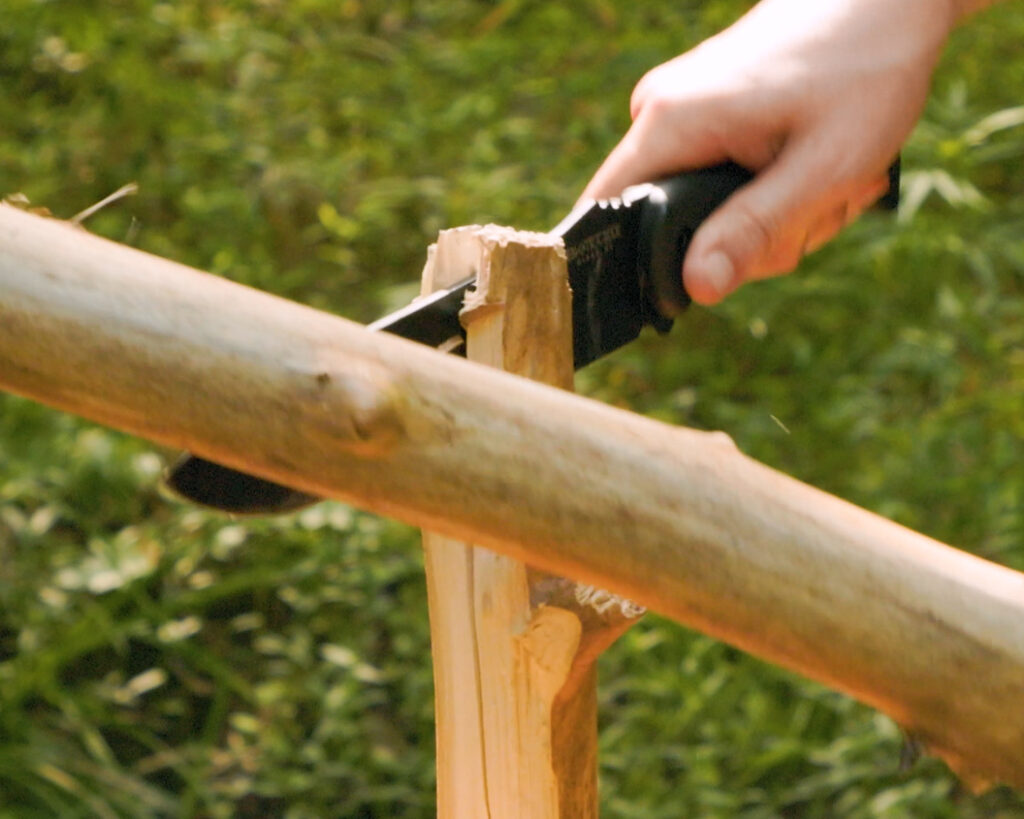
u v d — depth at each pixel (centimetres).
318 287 858
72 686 654
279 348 166
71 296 161
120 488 725
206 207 875
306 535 700
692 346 838
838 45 325
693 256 304
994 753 182
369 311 846
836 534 178
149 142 927
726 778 625
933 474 736
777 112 317
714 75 320
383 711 657
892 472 738
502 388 174
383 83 1025
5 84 973
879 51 326
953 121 905
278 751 625
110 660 670
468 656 262
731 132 317
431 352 174
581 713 270
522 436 172
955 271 865
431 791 619
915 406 801
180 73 1013
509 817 262
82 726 619
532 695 256
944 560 182
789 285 849
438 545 262
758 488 178
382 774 627
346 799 617
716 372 820
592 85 998
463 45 1045
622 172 321
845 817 620
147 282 165
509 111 1008
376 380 167
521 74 1029
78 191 895
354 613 687
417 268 877
